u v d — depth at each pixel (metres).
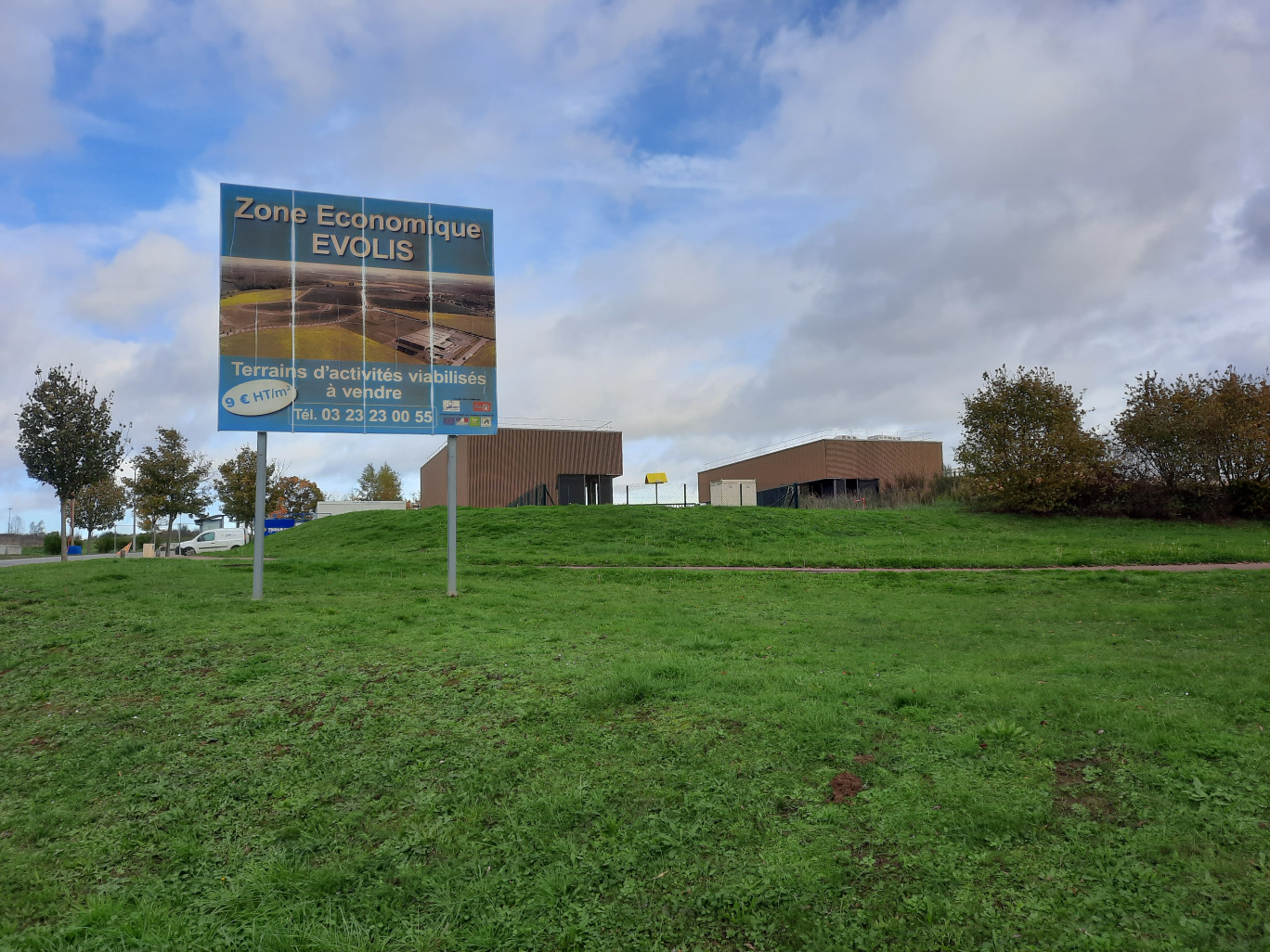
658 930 3.96
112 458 28.22
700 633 10.24
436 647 9.01
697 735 5.93
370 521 33.09
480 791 5.30
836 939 3.81
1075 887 4.05
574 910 4.11
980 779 5.10
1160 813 4.61
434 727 6.39
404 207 14.92
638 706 6.62
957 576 17.83
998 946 3.70
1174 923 3.74
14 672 8.55
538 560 21.88
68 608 11.89
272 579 17.11
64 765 6.04
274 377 13.98
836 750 5.58
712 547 26.03
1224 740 5.42
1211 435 31.12
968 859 4.32
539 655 8.56
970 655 8.60
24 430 26.89
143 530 58.38
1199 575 16.92
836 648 9.21
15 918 4.24
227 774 5.76
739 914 4.02
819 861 4.36
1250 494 30.97
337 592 14.77
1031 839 4.46
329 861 4.64
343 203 14.61
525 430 50.84
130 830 5.08
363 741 6.21
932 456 57.06
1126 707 6.20
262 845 4.86
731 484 52.88
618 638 9.70
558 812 4.97
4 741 6.59
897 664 8.12
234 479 52.84
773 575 18.52
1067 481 31.16
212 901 4.33
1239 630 10.20
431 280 14.94
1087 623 11.27
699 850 4.55
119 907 4.28
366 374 14.45
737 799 5.03
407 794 5.34
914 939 3.79
